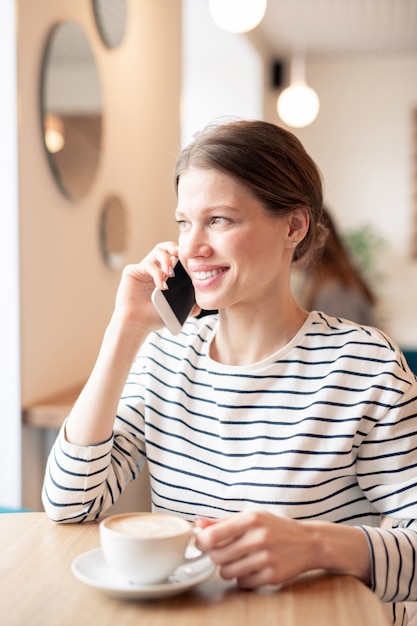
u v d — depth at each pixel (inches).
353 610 36.0
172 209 162.7
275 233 48.0
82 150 112.1
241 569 37.8
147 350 54.7
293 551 38.4
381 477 47.7
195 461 50.2
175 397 51.8
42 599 36.9
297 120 239.9
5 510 67.4
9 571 40.3
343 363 49.0
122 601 36.8
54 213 104.6
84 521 48.9
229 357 51.6
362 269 271.0
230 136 46.8
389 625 34.4
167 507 50.8
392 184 273.0
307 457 47.8
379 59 272.2
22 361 94.9
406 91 271.0
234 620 34.9
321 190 52.3
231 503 48.4
